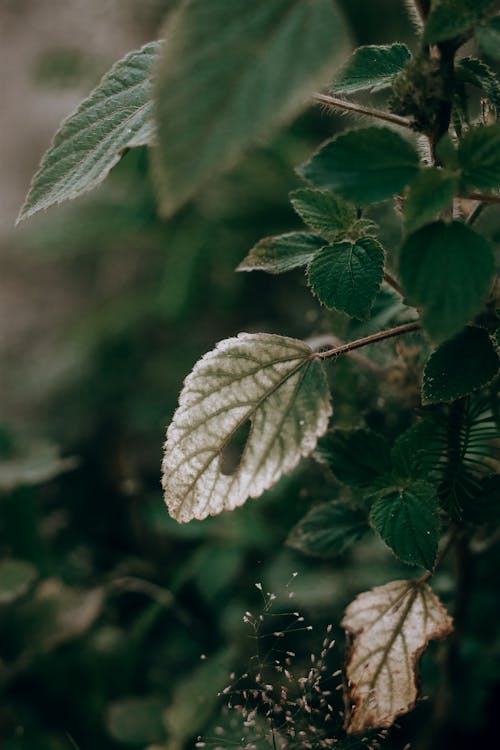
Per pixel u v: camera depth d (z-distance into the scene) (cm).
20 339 142
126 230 121
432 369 46
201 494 45
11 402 126
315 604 70
